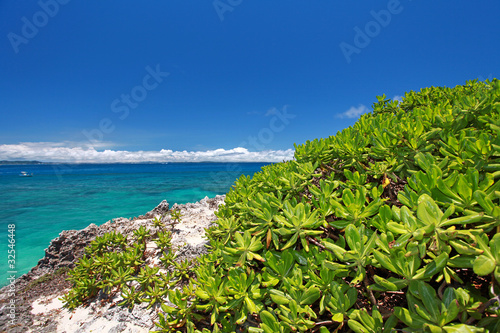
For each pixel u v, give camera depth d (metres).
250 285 2.19
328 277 1.77
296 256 2.13
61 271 6.99
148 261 5.92
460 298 1.25
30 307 5.40
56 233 12.95
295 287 1.88
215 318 2.21
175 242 6.53
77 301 5.16
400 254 1.46
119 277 5.07
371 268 1.85
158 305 4.45
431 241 1.52
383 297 1.95
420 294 1.35
